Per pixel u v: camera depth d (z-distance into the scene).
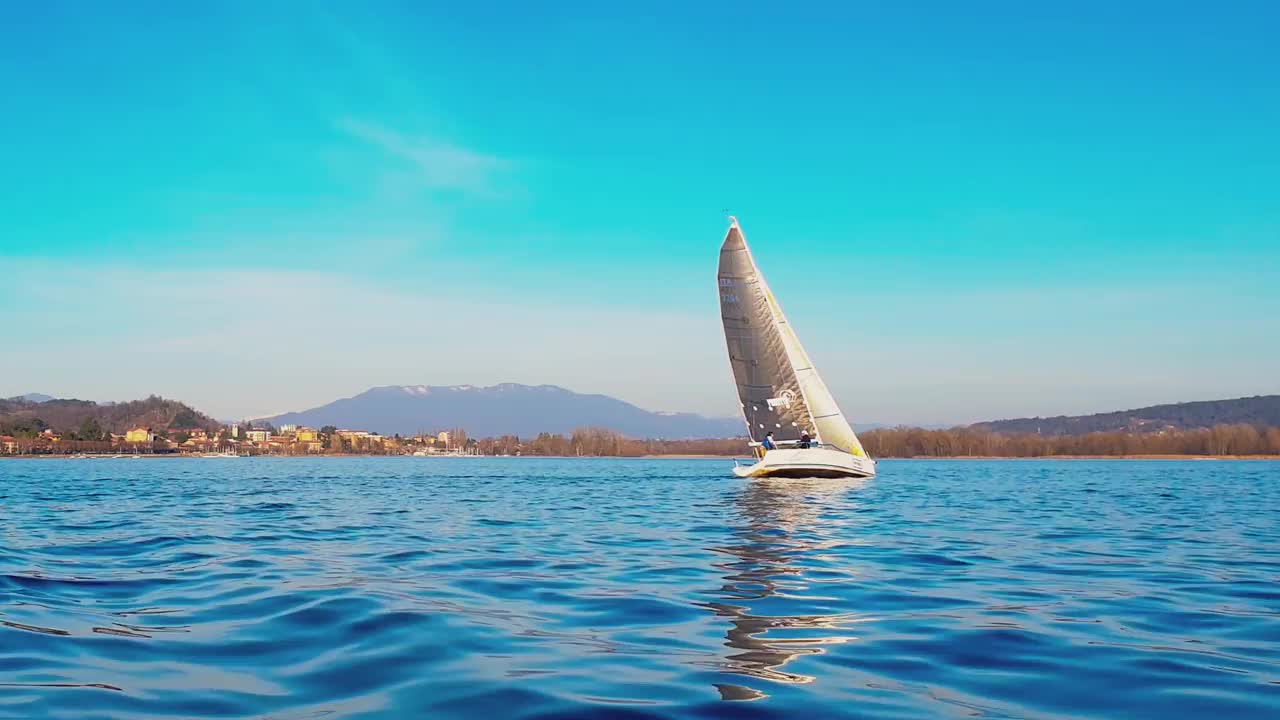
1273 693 8.00
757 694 7.89
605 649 9.59
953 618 11.41
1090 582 14.59
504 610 11.77
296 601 12.18
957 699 7.78
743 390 48.41
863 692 7.98
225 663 8.84
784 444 48.31
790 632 10.52
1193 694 7.96
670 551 18.66
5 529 22.95
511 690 7.93
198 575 14.75
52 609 11.46
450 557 17.55
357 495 41.94
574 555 17.95
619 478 64.88
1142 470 94.25
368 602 12.10
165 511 30.23
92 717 6.99
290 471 94.75
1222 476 74.00
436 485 54.06
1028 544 20.33
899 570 15.88
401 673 8.51
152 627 10.46
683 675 8.52
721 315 48.03
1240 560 17.59
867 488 44.16
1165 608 12.20
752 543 20.20
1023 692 8.02
